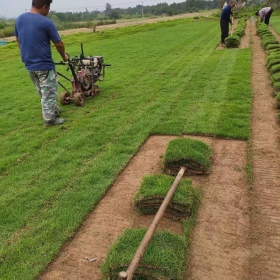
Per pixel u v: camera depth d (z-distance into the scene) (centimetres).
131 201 374
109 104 724
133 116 633
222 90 754
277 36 1625
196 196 359
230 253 292
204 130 538
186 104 677
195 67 1041
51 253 300
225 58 1137
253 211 345
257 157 452
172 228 326
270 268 275
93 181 415
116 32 2502
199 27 2614
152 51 1473
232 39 1354
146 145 513
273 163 435
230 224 328
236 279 266
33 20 566
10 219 352
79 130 582
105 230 330
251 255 289
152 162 457
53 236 321
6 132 614
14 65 1416
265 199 363
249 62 1030
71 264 290
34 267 286
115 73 1053
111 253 271
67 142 535
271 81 793
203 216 342
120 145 509
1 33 4019
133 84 895
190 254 293
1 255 302
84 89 759
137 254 249
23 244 312
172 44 1658
